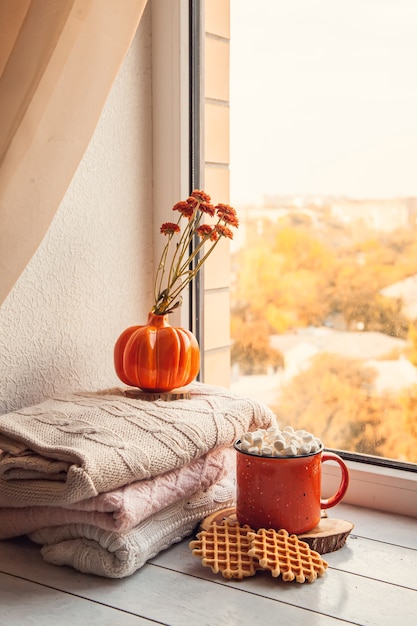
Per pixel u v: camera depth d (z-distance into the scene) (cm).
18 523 100
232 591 91
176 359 117
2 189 96
